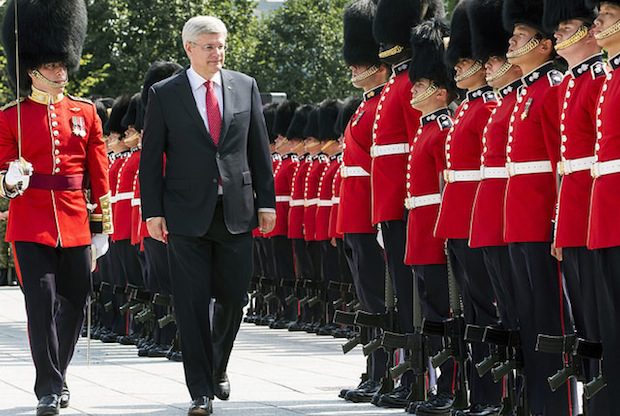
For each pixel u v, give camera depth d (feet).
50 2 76.74
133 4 270.05
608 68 57.93
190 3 275.18
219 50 73.56
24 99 76.13
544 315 64.85
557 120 64.34
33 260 74.08
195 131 72.59
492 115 69.51
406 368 74.18
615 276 57.00
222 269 73.67
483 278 70.69
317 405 77.10
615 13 56.80
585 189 60.18
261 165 75.10
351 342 80.59
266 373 94.38
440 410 72.69
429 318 73.36
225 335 76.07
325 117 139.23
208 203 71.97
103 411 74.79
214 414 73.00
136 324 124.26
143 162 73.15
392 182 77.15
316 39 306.14
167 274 105.91
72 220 75.72
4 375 93.56
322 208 134.51
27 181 72.90
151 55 267.39
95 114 77.92
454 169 71.67
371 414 73.46
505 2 66.23
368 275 80.23
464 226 70.90
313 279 138.62
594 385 58.80
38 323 73.46
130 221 122.31
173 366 100.94
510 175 66.13
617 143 56.59
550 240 64.69
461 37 72.08
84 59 241.96
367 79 83.51
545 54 65.77
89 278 77.10
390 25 78.79
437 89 75.15
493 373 66.08
